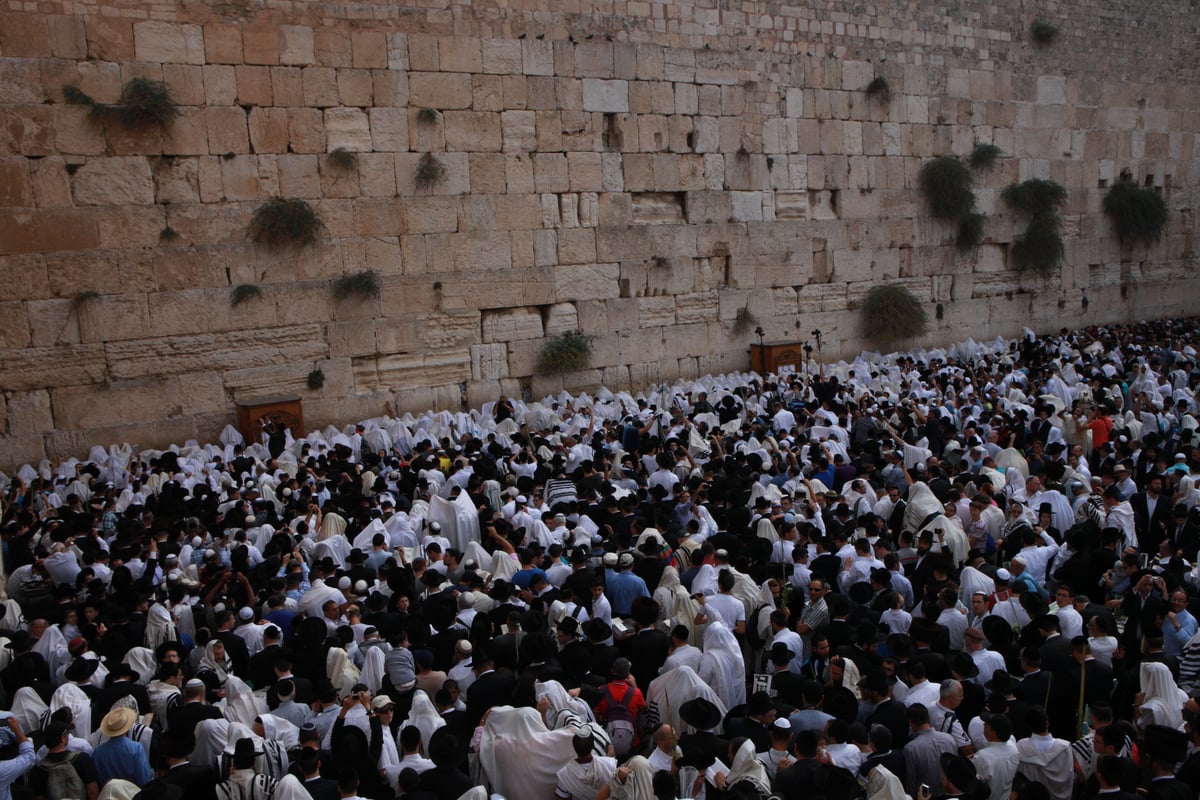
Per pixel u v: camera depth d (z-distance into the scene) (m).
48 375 18.91
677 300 25.98
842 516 13.02
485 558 12.25
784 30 26.80
